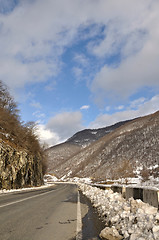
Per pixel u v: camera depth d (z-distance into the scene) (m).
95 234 4.53
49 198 14.07
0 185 22.91
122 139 138.88
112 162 106.12
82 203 11.19
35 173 42.84
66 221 6.06
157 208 4.23
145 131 125.31
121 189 8.16
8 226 5.22
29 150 38.97
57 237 4.27
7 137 29.72
